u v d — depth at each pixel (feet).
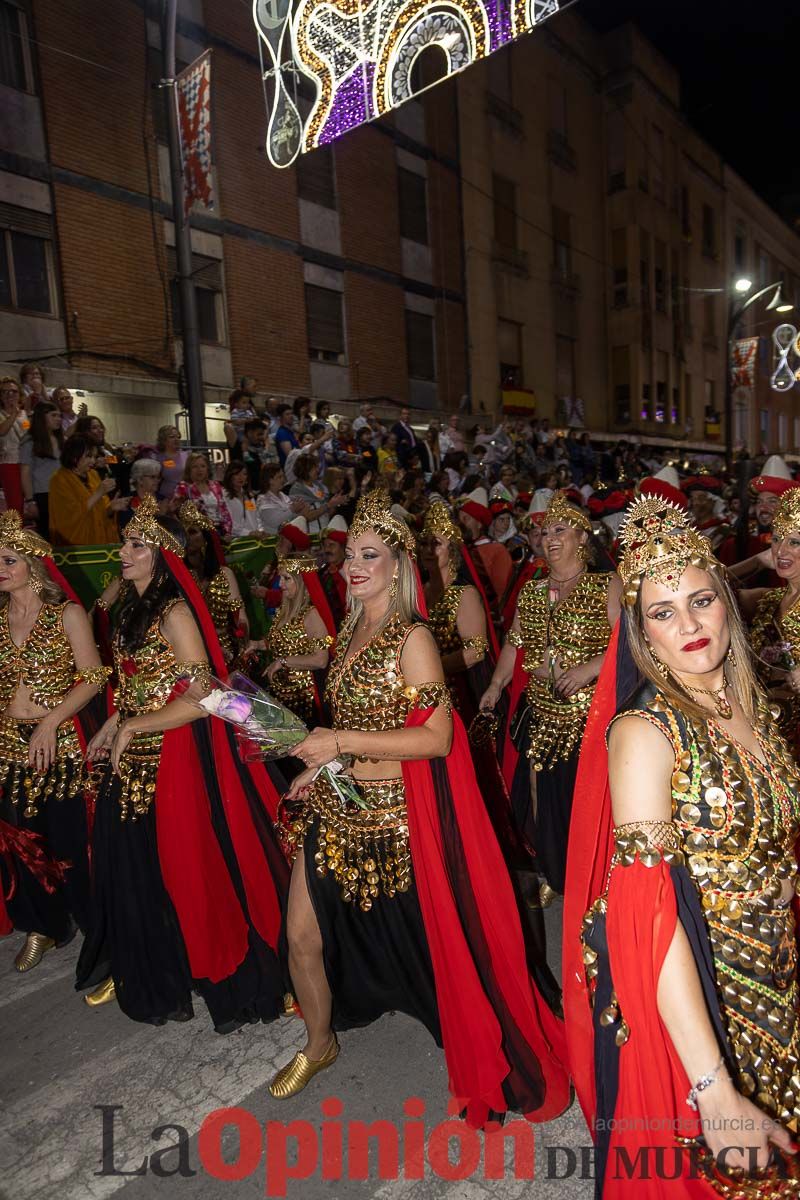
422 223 57.21
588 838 5.48
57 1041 9.26
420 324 57.11
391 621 7.72
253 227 44.01
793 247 127.03
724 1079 4.34
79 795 10.55
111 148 36.70
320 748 7.18
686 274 95.04
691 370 97.04
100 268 36.37
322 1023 8.21
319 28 14.89
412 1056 8.71
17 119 33.35
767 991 4.91
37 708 10.30
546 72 71.26
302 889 8.05
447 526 12.43
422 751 7.27
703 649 4.88
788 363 32.45
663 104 86.53
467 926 7.69
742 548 18.74
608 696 5.33
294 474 27.04
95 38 35.96
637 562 4.99
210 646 9.37
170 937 9.37
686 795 4.74
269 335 45.09
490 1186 6.96
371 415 40.16
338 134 15.20
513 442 49.44
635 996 4.55
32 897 10.73
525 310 68.85
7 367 33.01
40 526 18.76
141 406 38.01
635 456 63.67
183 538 9.75
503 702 13.23
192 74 26.48
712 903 4.81
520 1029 7.63
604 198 81.51
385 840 7.89
